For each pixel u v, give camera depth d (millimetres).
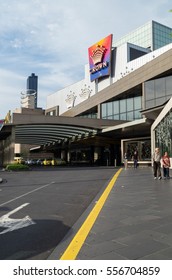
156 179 16703
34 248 4820
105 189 12273
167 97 39562
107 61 63594
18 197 10656
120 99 52656
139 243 4816
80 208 8328
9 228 6156
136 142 45406
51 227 6207
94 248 4625
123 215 7000
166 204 8367
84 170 29859
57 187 13867
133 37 102125
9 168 30031
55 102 87938
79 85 75875
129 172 24531
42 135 56594
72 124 44062
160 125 31469
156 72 40688
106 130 44906
